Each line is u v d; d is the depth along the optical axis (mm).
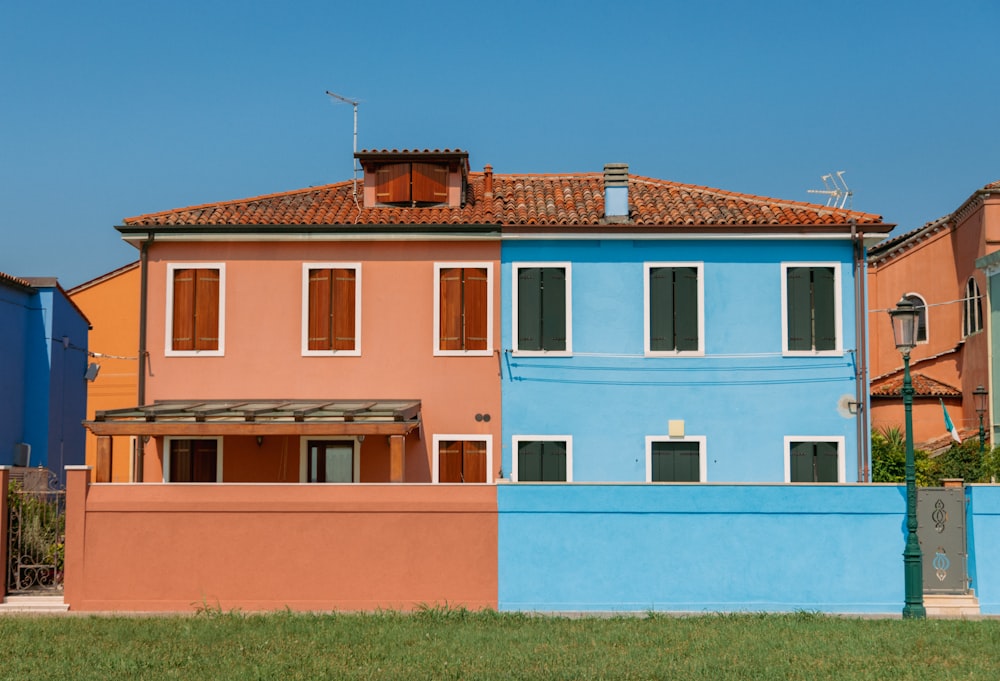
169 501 19109
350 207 24938
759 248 23609
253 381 23547
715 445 23344
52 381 30562
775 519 19172
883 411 33594
